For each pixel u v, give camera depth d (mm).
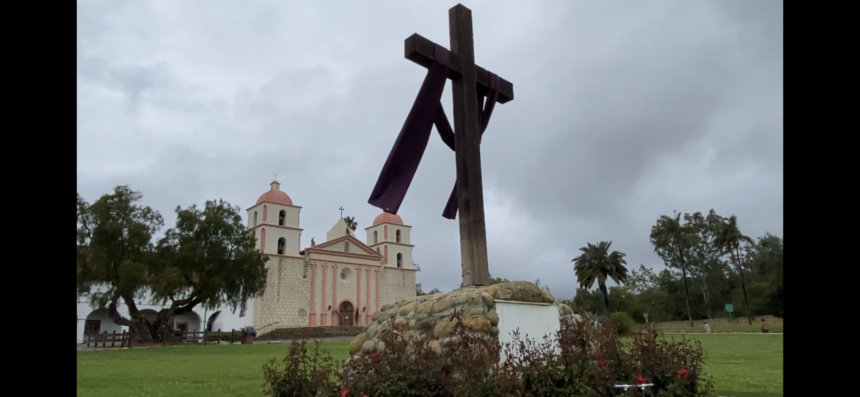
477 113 7109
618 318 19562
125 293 32531
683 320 64188
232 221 38031
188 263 35188
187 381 10859
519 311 6199
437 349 5750
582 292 59844
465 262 6652
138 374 12672
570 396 4383
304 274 53281
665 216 63406
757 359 14297
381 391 4441
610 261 50156
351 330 51562
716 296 63750
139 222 34281
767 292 59031
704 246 65062
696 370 5746
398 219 62844
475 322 5746
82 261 31562
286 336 47312
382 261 59094
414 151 6508
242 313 40344
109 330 46031
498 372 4523
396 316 6758
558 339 5457
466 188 6785
